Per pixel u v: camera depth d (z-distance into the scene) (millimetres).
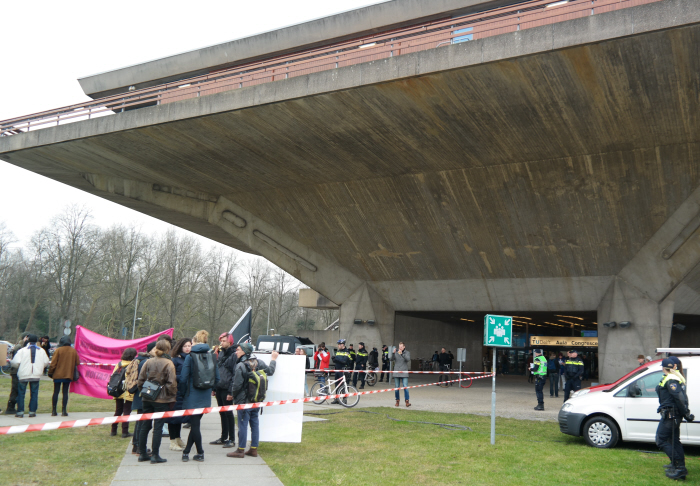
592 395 10461
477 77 14766
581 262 23172
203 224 28734
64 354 12031
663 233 21031
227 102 17609
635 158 18859
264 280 80062
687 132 17172
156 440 7715
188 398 8148
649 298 22453
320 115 17641
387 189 23391
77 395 16953
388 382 27484
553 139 18203
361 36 24406
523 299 25500
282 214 27141
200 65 27906
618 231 21500
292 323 91000
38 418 11641
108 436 9812
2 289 67062
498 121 17141
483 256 24672
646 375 10164
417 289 27719
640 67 13742
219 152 21406
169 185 26406
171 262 64688
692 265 20922
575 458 9031
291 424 9172
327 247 27906
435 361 33594
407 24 23266
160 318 61656
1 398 15469
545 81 14688
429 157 20469
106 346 15648
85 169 24531
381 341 28719
